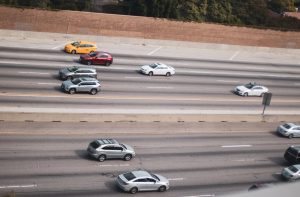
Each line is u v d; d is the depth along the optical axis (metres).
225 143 42.06
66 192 29.38
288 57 79.81
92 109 42.47
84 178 31.61
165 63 63.16
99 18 68.31
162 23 72.06
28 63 54.00
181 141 40.75
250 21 82.25
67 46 60.62
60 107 41.91
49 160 33.34
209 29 75.25
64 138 37.44
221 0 81.94
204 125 44.06
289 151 39.62
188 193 31.73
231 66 68.06
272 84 63.41
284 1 101.31
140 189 30.62
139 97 48.53
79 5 72.25
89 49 61.56
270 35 79.88
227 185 33.97
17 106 40.56
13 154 33.41
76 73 50.44
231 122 45.94
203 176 34.91
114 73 55.75
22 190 28.77
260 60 74.50
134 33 70.75
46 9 65.38
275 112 51.97
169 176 33.97
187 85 56.06
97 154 34.12
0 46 58.66
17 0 67.50
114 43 68.81
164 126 42.06
